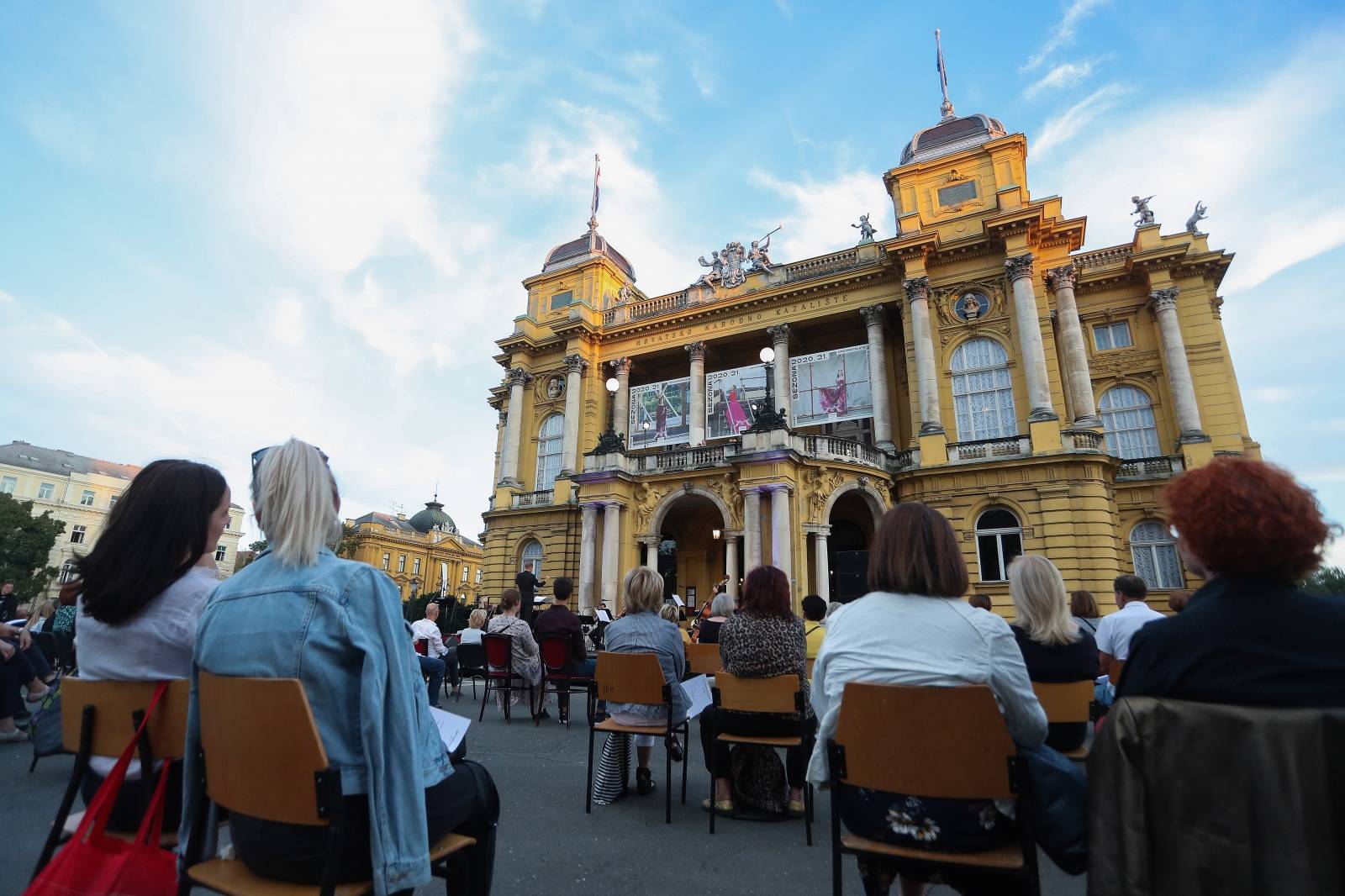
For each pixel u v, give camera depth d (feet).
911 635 9.95
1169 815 6.23
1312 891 5.56
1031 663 15.97
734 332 97.60
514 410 112.27
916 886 10.42
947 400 79.97
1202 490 7.30
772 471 72.49
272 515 8.82
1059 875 14.38
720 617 30.19
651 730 17.94
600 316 111.96
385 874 7.43
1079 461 69.77
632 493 86.38
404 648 8.52
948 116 98.48
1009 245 78.74
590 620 65.72
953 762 9.27
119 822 9.34
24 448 232.94
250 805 7.72
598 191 128.26
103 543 9.59
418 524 266.36
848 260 93.35
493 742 27.09
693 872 13.73
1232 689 6.38
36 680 26.02
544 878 13.25
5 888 12.28
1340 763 5.74
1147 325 85.05
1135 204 87.71
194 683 8.68
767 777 18.07
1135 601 22.52
